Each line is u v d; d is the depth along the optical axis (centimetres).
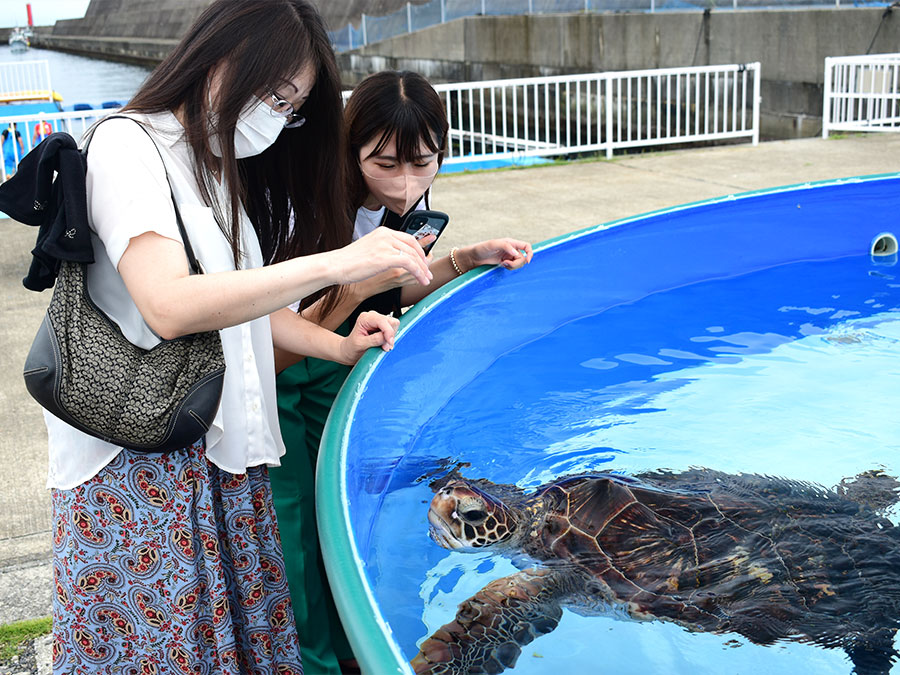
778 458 254
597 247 367
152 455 153
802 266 452
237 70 149
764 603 184
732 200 416
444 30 2253
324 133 178
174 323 142
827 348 339
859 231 464
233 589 171
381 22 2611
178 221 153
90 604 160
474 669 166
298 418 210
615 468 245
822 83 1304
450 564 201
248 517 166
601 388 304
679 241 406
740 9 1515
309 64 157
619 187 833
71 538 158
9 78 1424
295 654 181
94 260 149
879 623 180
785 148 1000
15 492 306
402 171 225
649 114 1012
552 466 247
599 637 179
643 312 383
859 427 274
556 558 200
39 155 143
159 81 155
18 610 240
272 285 145
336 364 234
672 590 188
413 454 254
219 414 158
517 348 338
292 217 198
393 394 237
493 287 307
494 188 860
